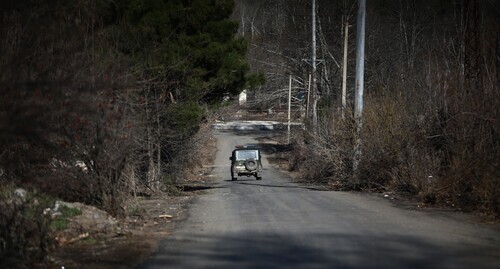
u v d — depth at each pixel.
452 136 23.94
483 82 23.59
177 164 38.00
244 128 107.81
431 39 66.31
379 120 30.88
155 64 29.52
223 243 14.87
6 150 13.77
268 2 116.19
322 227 17.03
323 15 80.44
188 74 34.31
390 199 25.52
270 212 21.16
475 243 14.12
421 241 14.45
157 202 26.34
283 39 87.88
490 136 20.69
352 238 15.04
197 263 12.62
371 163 31.03
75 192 18.88
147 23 31.72
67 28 18.00
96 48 19.95
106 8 29.23
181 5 34.22
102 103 16.91
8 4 16.09
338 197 27.06
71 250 14.12
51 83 12.95
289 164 70.31
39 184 14.71
